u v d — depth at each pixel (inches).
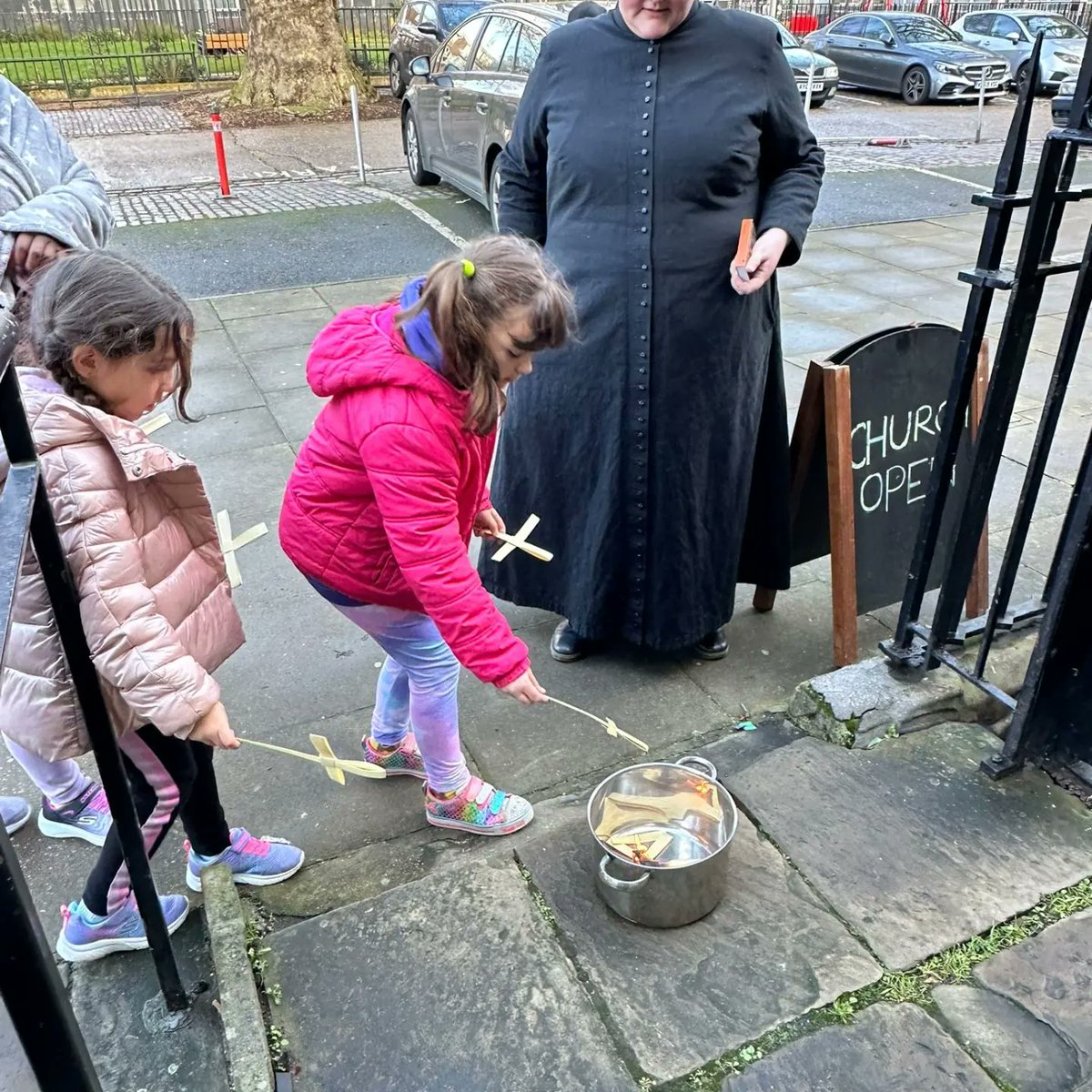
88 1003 72.2
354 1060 64.9
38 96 573.6
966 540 89.0
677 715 102.8
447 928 74.4
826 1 844.6
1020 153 75.3
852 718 92.7
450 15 495.8
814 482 106.6
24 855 85.9
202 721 59.1
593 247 92.2
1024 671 101.6
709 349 93.3
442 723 80.4
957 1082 63.0
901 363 101.8
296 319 225.8
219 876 76.0
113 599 55.9
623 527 100.7
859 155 430.3
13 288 80.0
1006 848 80.8
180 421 173.2
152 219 312.7
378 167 400.5
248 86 540.7
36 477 45.3
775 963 71.1
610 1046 65.4
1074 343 78.2
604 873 72.2
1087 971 70.6
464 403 63.9
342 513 69.7
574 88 91.2
